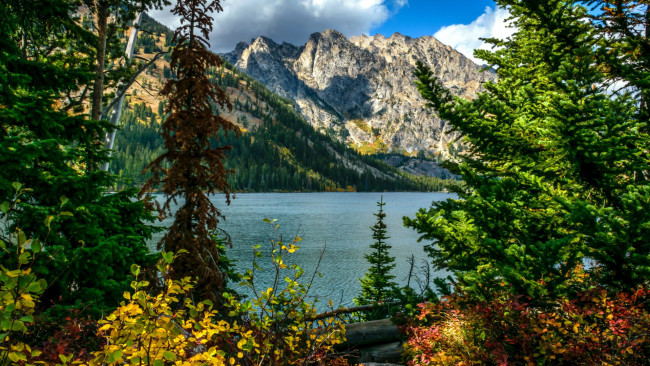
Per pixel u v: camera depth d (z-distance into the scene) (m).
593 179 4.82
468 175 4.98
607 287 4.14
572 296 4.08
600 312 3.51
